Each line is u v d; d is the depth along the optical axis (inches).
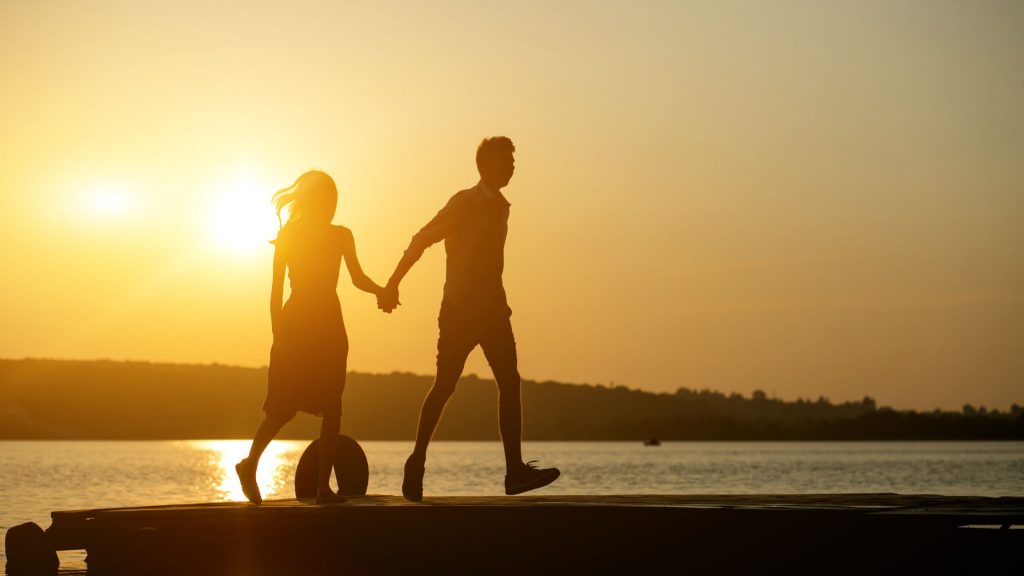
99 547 389.7
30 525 393.4
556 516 335.6
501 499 388.2
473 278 359.3
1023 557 318.0
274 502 392.5
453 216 360.5
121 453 5201.8
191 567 377.7
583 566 339.6
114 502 1369.3
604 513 332.5
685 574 331.6
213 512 361.1
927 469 3452.3
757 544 328.5
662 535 334.0
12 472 2541.8
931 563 322.3
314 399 374.6
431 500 384.2
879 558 323.6
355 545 362.9
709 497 398.0
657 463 4200.3
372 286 373.4
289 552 368.8
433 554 353.7
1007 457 5433.1
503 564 346.6
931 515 306.7
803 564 326.3
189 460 4097.0
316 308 376.5
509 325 364.5
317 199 381.7
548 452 6884.8
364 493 452.8
